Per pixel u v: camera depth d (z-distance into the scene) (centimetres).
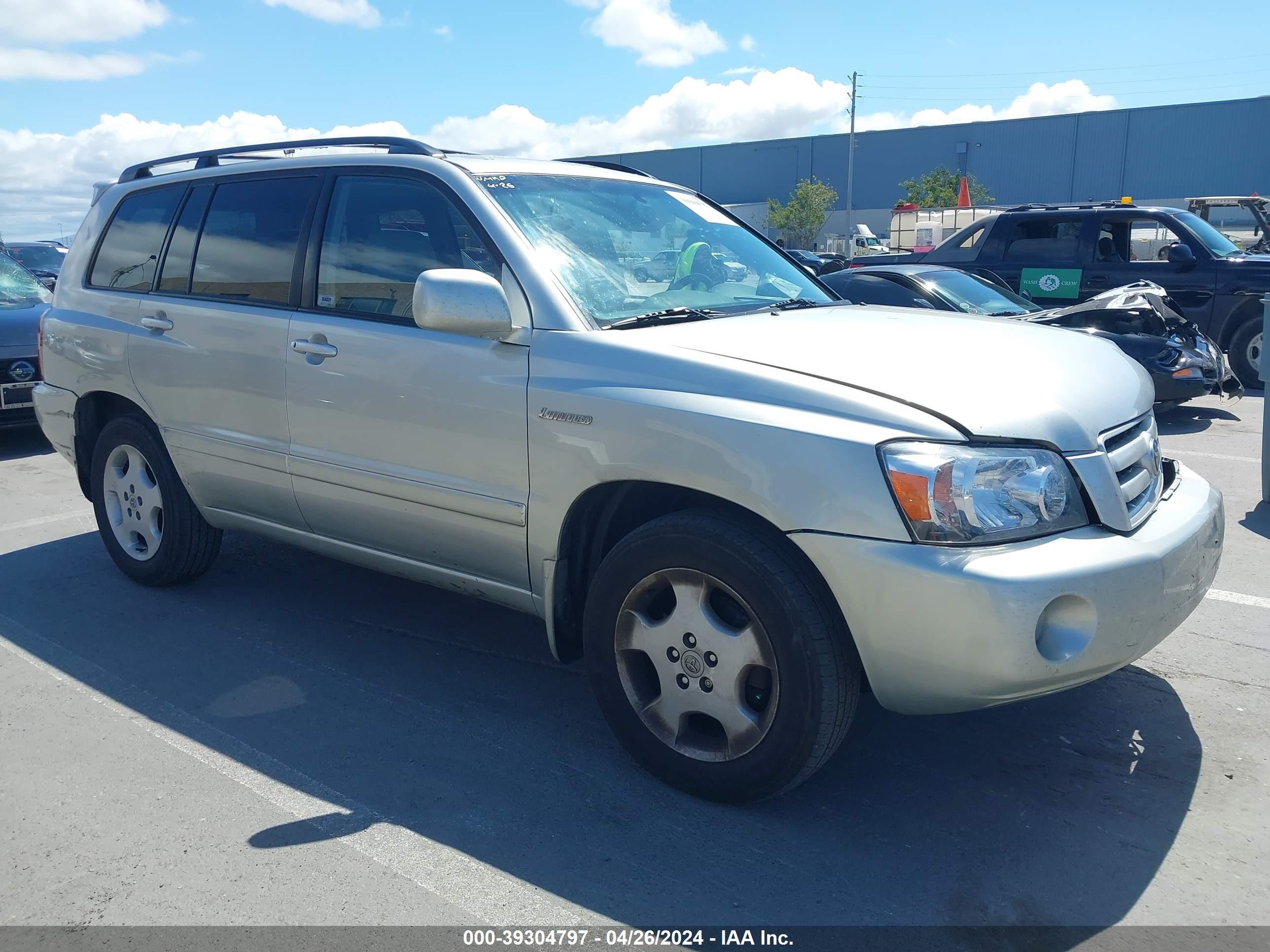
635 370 296
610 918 249
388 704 368
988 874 266
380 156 380
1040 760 324
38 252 1970
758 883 263
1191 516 300
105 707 368
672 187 435
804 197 5800
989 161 6206
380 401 352
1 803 304
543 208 357
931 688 258
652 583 297
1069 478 268
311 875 268
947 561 249
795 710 271
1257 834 282
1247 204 1238
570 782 313
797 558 271
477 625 444
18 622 450
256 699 373
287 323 385
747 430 270
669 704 301
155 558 472
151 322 442
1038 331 352
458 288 307
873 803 301
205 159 457
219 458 421
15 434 940
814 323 339
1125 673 386
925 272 861
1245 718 349
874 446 257
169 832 288
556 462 307
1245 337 1036
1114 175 5847
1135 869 268
